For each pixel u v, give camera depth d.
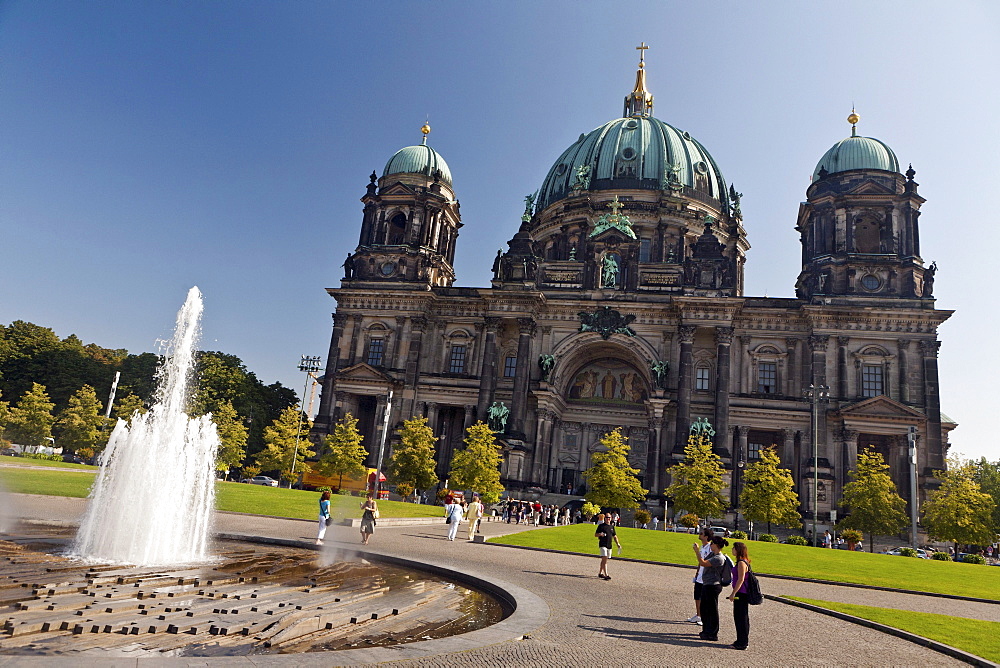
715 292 81.81
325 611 15.43
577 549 36.62
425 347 88.25
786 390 79.62
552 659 12.57
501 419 80.19
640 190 102.81
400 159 97.06
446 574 22.80
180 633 12.92
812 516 70.50
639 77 131.75
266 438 86.06
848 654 15.34
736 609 15.23
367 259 91.44
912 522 65.88
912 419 72.12
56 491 42.09
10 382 106.69
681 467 68.50
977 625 19.81
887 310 76.06
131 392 101.25
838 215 81.69
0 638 11.72
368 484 73.50
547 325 86.62
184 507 25.55
